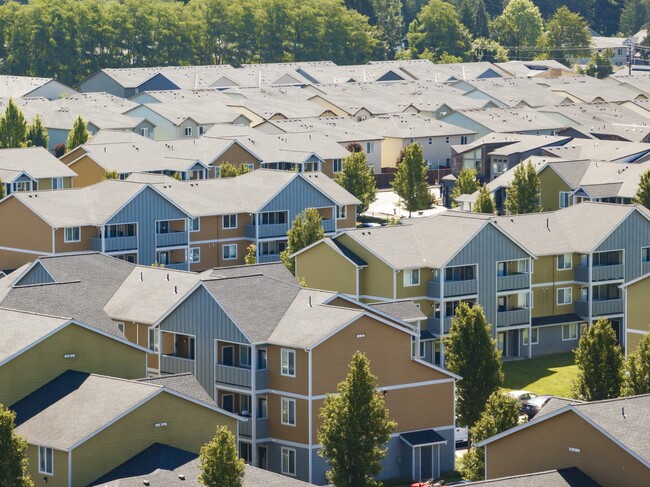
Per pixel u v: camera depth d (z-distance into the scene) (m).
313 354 135.62
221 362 141.25
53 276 156.38
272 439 138.75
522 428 113.94
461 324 144.75
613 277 191.12
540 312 188.12
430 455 141.88
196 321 142.38
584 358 140.62
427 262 178.00
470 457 122.75
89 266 159.12
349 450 121.94
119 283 156.00
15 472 110.94
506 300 184.00
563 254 188.25
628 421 110.31
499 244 182.25
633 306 160.88
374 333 138.88
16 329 131.75
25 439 116.81
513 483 106.81
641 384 135.50
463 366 143.75
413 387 141.25
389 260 177.62
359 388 122.62
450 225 184.00
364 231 182.38
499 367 144.75
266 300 143.50
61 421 121.75
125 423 120.62
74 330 131.88
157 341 146.00
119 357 134.88
